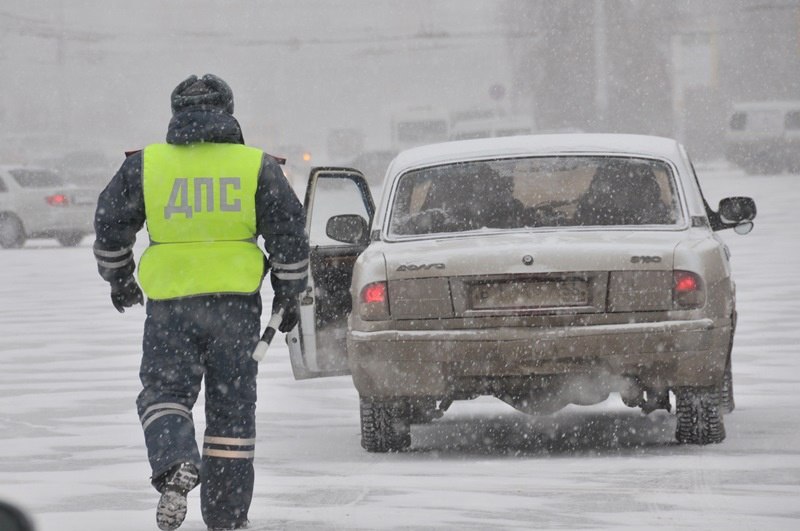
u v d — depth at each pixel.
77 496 19.78
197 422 27.36
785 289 49.78
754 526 16.83
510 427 26.59
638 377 22.27
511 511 18.05
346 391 31.73
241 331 16.62
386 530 16.97
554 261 22.00
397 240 24.03
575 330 21.81
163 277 16.53
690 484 19.75
